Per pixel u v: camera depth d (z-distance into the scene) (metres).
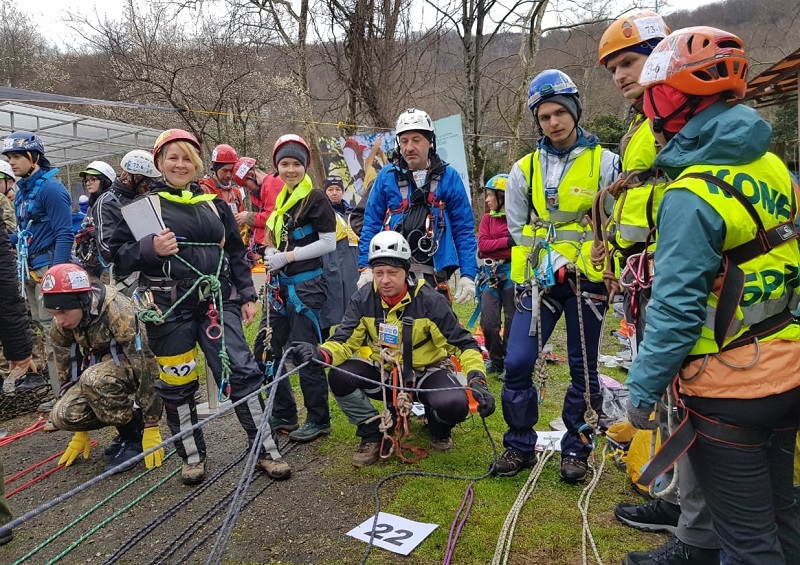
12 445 4.16
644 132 2.35
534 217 3.09
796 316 1.83
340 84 14.96
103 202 3.55
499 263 5.10
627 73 2.45
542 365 3.26
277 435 4.02
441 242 3.64
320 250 3.70
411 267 3.63
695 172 1.70
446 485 3.22
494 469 3.30
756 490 1.71
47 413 4.73
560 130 2.88
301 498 3.16
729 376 1.69
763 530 1.71
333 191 7.25
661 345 1.68
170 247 3.07
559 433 3.89
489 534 2.72
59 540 2.86
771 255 1.70
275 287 3.87
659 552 2.32
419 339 3.47
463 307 8.52
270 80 16.16
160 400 3.66
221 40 15.48
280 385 3.94
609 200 2.92
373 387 3.51
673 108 1.78
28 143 5.00
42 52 23.00
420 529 2.79
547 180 3.01
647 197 2.35
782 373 1.67
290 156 3.71
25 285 5.27
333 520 2.93
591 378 3.14
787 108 17.50
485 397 3.11
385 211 3.76
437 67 15.66
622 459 3.37
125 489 3.37
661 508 2.68
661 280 1.68
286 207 3.75
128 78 15.79
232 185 6.15
